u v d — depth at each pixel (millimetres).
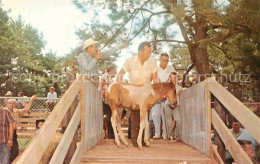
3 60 46750
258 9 8844
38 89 46969
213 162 5176
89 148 6059
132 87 6141
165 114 8336
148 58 6598
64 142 4629
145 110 6172
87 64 6750
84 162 5359
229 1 9156
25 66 48906
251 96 16422
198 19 13477
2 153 7691
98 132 7043
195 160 5258
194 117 6438
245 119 4039
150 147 6480
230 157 5766
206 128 5516
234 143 4488
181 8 9805
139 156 5504
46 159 7031
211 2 9234
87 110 5914
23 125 12008
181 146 6879
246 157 4105
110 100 6191
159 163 5312
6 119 7676
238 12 9148
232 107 4477
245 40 14547
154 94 6156
